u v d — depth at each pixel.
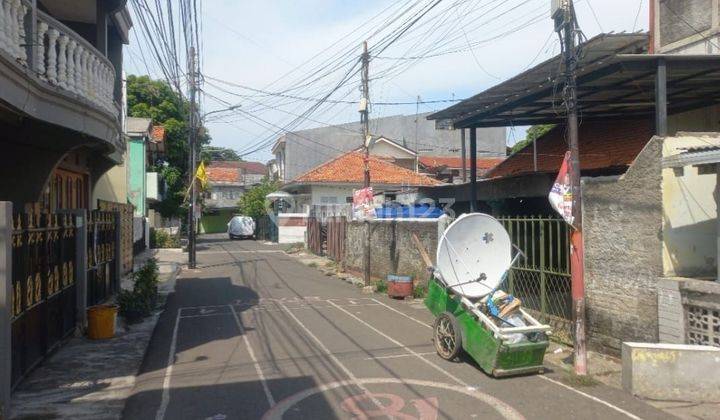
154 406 7.04
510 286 11.70
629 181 8.63
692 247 8.23
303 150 47.16
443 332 9.20
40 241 8.69
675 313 7.82
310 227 33.72
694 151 7.73
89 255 12.21
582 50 8.91
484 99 12.21
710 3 11.77
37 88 8.09
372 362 9.00
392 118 45.09
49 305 9.28
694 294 7.56
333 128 46.66
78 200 15.82
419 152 44.72
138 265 24.94
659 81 8.58
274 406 7.00
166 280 20.06
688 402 7.08
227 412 6.80
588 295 9.45
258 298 15.94
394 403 7.08
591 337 9.38
